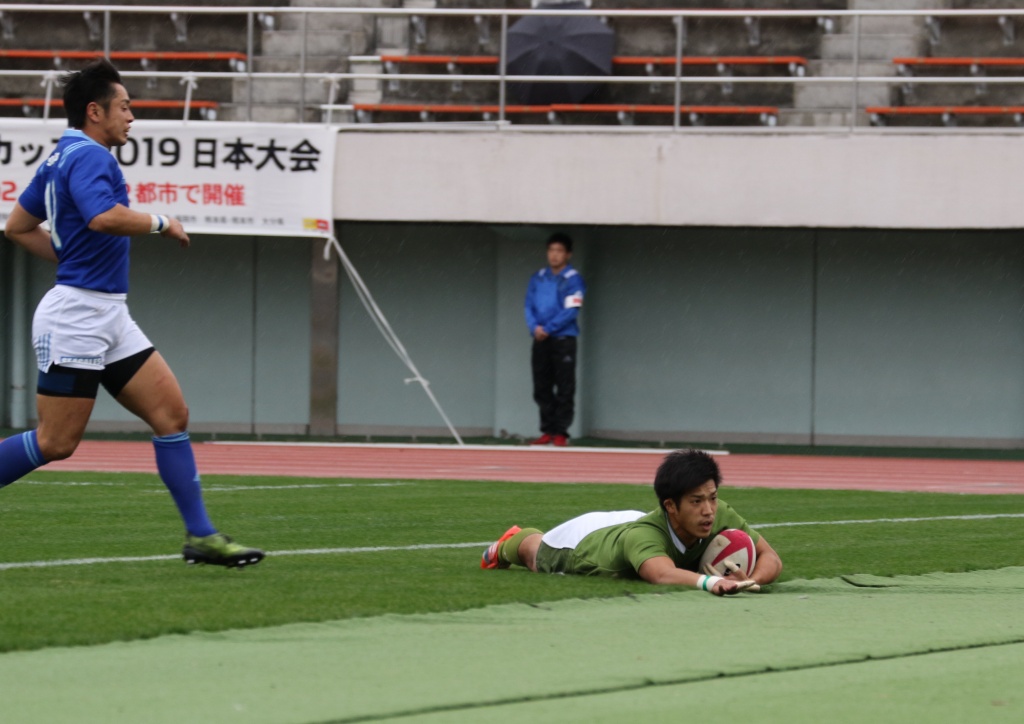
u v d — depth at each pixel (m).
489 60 45.91
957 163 38.78
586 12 41.25
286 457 37.16
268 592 12.50
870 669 9.35
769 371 44.94
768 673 9.20
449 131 40.62
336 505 23.47
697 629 10.74
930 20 46.38
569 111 45.25
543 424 42.47
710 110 44.25
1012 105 45.44
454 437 45.81
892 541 18.66
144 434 45.72
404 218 40.81
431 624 10.79
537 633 10.48
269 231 40.66
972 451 42.69
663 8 48.12
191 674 8.86
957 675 9.18
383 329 46.28
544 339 42.00
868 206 39.16
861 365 44.53
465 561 15.67
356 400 46.50
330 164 40.56
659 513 13.45
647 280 45.50
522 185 40.44
